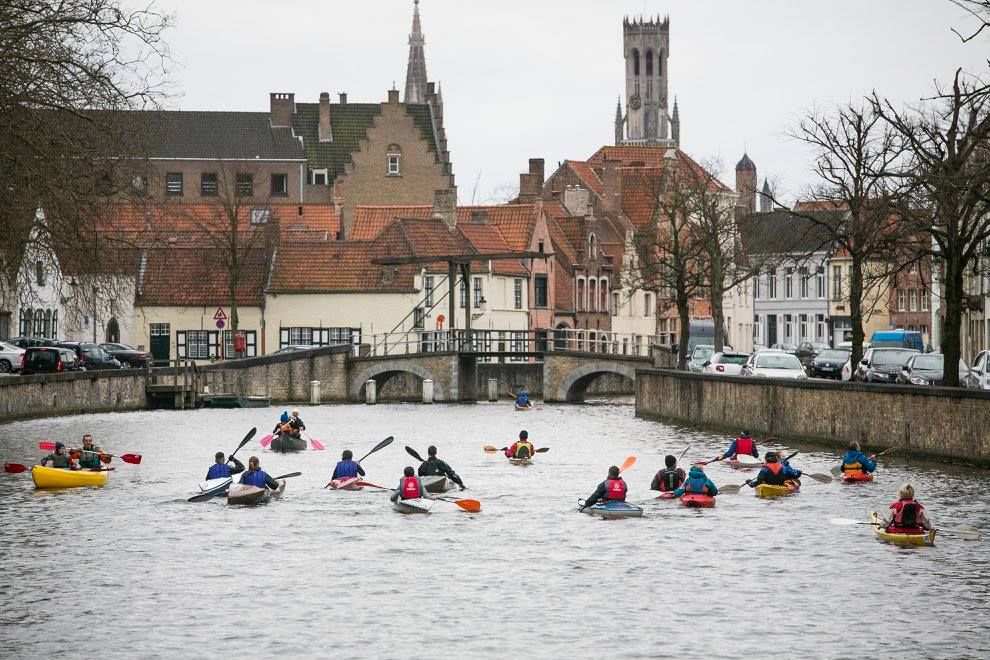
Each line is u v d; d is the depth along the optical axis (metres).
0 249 67.12
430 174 182.50
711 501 57.00
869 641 36.94
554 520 54.31
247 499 58.59
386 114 181.00
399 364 131.00
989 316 117.56
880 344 117.38
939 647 36.44
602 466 72.62
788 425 81.06
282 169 180.38
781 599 41.09
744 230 135.12
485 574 44.56
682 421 99.81
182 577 44.19
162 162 177.25
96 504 58.47
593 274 174.25
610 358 129.88
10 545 49.22
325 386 130.12
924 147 72.88
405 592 42.22
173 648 36.44
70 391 102.75
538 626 38.38
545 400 133.38
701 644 36.66
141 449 80.56
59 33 63.56
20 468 68.38
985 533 50.09
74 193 63.56
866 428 72.62
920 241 76.56
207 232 140.88
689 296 127.38
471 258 130.12
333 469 71.94
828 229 87.75
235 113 185.38
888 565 45.34
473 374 136.12
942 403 66.06
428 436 91.69
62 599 41.31
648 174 186.00
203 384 119.38
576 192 186.75
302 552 48.12
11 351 108.50
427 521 54.25
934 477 62.69
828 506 56.56
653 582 43.31
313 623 38.69
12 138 61.66
